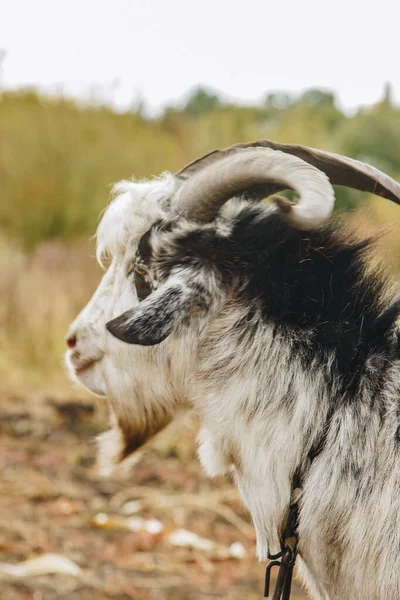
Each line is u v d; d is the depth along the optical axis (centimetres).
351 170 359
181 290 352
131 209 379
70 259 1356
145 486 834
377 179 354
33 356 1164
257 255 359
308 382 348
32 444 927
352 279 361
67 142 1595
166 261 367
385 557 328
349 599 339
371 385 346
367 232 374
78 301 1247
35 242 1566
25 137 1588
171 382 377
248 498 361
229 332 358
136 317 340
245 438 354
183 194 366
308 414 345
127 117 1670
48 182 1577
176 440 912
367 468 336
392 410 340
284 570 351
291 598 627
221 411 358
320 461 342
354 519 333
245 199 370
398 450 335
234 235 360
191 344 364
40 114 1617
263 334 354
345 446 339
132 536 718
